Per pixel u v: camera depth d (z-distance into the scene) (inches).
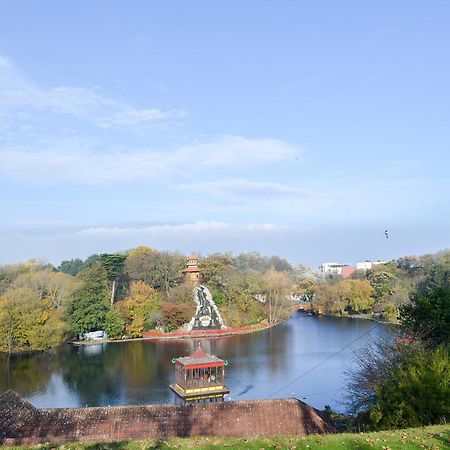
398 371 1175.6
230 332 5049.2
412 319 1662.2
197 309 5329.7
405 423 1028.5
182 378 2546.8
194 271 5949.8
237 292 5713.6
